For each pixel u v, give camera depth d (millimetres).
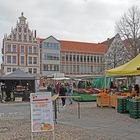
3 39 96188
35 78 35750
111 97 23672
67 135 11336
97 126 13883
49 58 99750
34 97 9406
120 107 19469
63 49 103188
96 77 41188
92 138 10719
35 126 9367
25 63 96250
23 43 96438
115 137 10961
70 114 19281
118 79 39031
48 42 99750
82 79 43281
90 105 27375
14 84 35156
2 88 34688
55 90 34562
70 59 104688
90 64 108688
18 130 12633
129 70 18656
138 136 11211
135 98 17750
